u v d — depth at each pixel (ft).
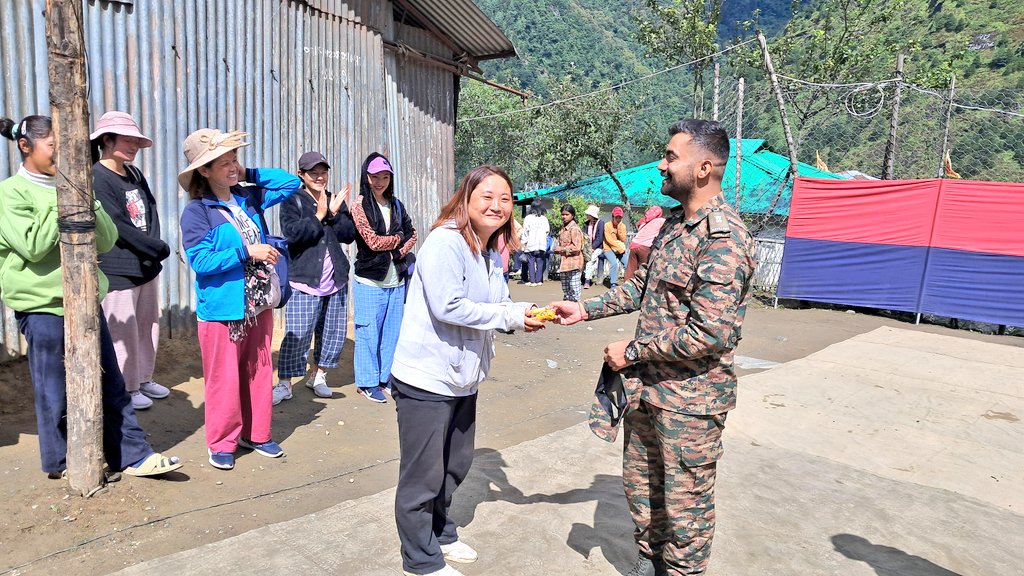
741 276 7.82
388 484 12.64
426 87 30.66
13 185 10.39
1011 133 51.34
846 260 35.45
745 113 46.32
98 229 11.01
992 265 32.27
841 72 65.26
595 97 64.69
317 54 24.47
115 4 17.89
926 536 11.50
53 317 10.88
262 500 11.65
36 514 10.21
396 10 29.22
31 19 16.17
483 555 10.20
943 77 60.54
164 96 19.16
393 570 9.52
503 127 88.94
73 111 9.93
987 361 24.80
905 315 36.17
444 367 8.80
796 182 36.29
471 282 9.09
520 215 67.05
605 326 30.96
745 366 23.57
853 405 19.12
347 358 21.61
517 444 15.03
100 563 9.34
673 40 71.92
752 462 14.65
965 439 16.74
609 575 9.80
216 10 20.54
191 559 9.50
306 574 9.30
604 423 8.99
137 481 11.53
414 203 30.40
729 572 10.08
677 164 8.27
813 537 11.28
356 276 17.34
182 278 19.81
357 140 26.55
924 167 48.39
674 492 8.45
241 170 13.97
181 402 15.84
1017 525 12.08
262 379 13.26
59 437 11.18
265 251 12.30
